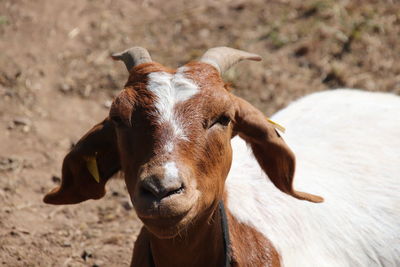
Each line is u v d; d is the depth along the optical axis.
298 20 17.27
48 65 15.88
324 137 9.67
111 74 15.75
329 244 8.62
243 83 15.32
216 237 7.41
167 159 6.14
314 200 7.59
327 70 15.59
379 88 15.02
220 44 16.58
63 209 11.76
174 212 5.88
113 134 7.29
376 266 8.77
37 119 14.20
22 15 17.39
